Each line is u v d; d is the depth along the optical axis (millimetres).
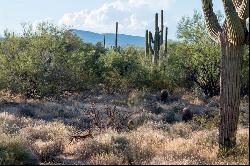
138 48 67812
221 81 12328
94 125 20359
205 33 34906
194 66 35375
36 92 32938
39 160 13477
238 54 12070
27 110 26422
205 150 12406
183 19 35719
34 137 17500
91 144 14195
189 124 21047
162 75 38031
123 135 15156
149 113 25656
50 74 33406
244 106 24938
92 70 38750
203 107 30250
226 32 12078
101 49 55438
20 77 32750
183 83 37250
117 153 12727
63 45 34531
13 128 18734
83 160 13406
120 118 21156
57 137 17219
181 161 11148
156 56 39906
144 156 12328
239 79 12188
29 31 34625
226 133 12273
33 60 33156
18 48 34000
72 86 34938
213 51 33938
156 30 39812
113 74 39625
